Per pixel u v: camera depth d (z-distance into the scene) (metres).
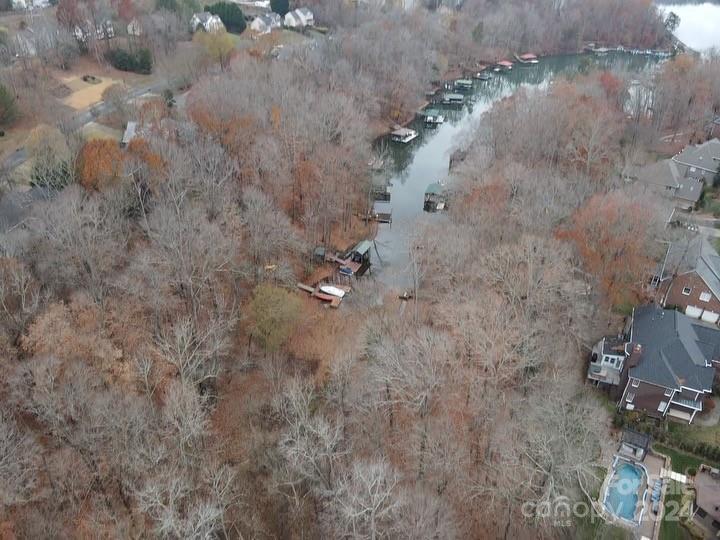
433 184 102.62
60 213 58.69
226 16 165.12
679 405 57.34
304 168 83.06
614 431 57.03
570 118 96.75
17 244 57.56
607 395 60.53
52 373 44.50
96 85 118.81
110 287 57.66
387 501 41.28
